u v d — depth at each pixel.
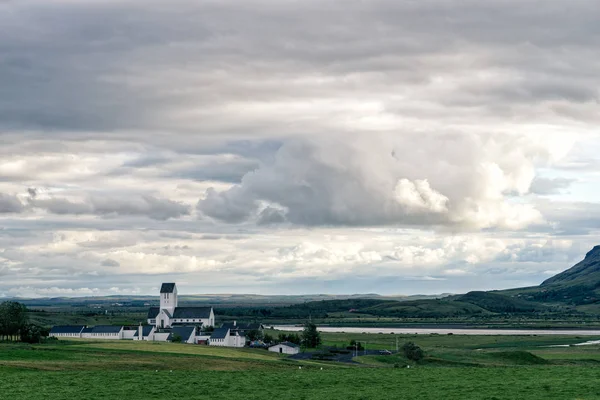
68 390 105.06
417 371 131.75
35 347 198.25
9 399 97.06
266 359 197.50
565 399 90.69
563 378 111.81
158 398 98.88
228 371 139.88
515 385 104.50
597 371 122.44
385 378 119.00
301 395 100.31
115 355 181.12
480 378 115.75
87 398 98.25
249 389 107.12
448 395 97.38
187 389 106.69
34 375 123.00
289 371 135.75
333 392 103.00
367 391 103.31
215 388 107.88
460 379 114.94
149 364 158.12
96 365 149.50
